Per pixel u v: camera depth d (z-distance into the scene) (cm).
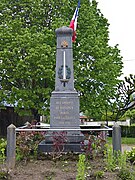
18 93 1902
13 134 859
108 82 2116
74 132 1048
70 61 1157
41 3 2136
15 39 1900
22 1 2133
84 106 2081
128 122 3681
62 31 1166
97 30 2180
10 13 2138
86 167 773
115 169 755
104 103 2120
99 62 2036
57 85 1138
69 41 1169
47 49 1864
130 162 879
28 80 2045
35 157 916
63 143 961
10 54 1880
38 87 1948
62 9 2119
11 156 844
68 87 1134
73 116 1092
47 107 1958
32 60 1842
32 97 1922
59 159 895
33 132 1021
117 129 883
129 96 2752
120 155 790
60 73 1145
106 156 877
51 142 1008
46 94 1920
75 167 804
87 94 2086
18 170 771
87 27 2098
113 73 2127
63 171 760
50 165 831
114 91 2233
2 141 1252
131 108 2964
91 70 2075
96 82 2120
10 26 1995
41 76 1859
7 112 2555
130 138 2766
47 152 950
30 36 1927
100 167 790
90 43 2045
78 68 1986
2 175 686
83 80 1981
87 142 1005
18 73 1878
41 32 2012
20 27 2003
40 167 809
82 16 2109
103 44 2158
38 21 2109
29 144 960
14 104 1995
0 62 1945
